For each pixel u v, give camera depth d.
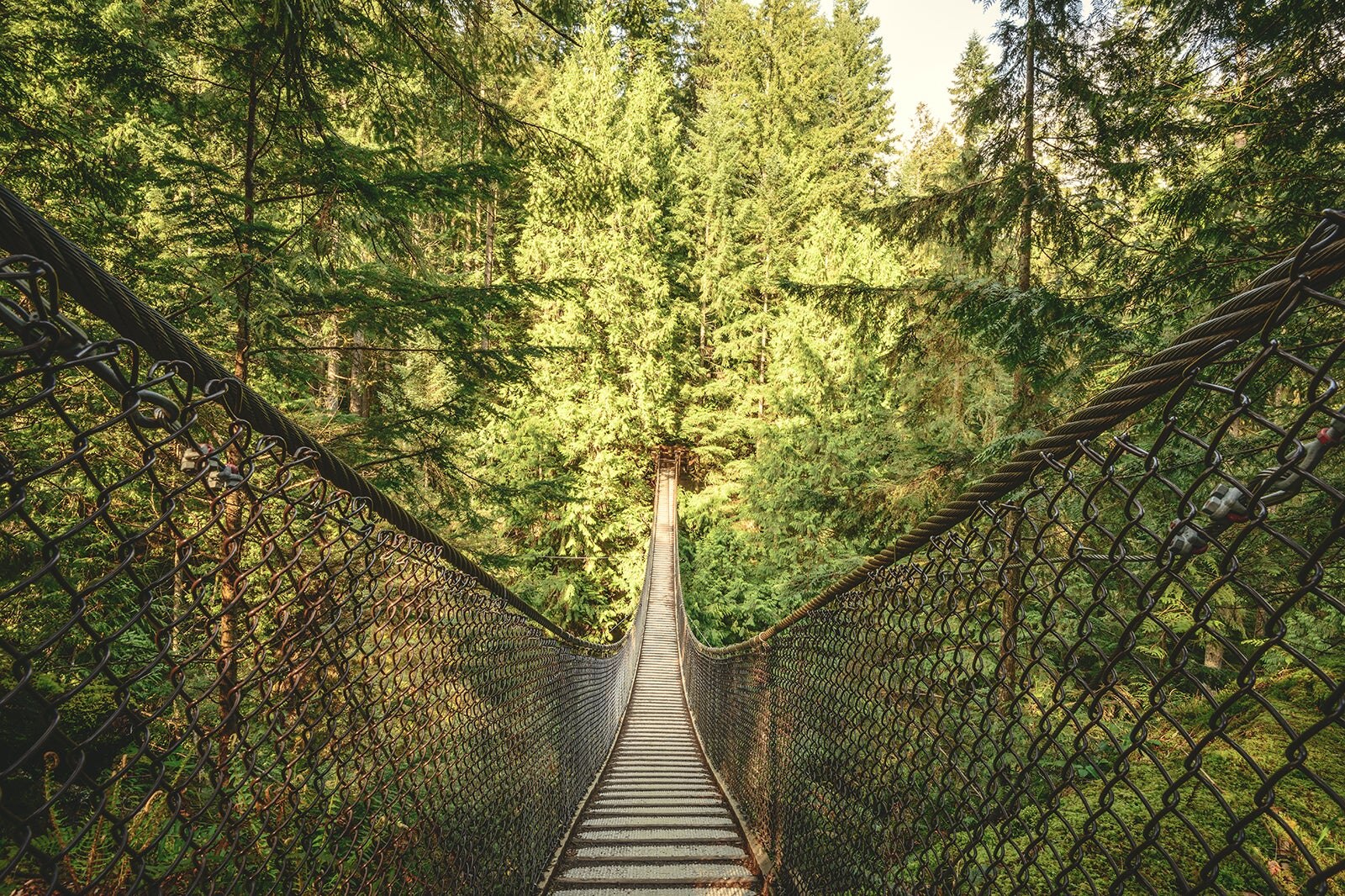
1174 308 4.30
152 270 4.00
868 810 1.88
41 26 3.96
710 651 7.36
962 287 5.66
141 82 4.02
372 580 1.35
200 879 0.90
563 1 4.17
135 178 4.11
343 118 4.85
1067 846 2.55
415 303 4.89
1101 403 0.92
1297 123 3.61
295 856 1.13
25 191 4.07
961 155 6.80
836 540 9.89
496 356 5.34
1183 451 3.78
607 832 4.27
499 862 2.37
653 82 26.44
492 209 20.38
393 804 1.50
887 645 1.73
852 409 14.50
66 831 1.64
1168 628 0.77
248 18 4.05
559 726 3.90
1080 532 0.94
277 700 1.08
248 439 0.98
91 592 0.68
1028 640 1.06
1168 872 2.36
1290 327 3.30
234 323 4.41
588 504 18.44
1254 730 3.09
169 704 0.82
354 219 4.64
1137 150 4.84
